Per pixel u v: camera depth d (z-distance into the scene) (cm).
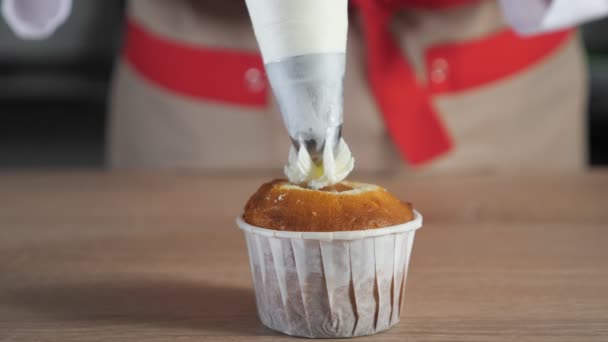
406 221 48
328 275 47
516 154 100
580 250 60
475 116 98
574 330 48
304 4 44
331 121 45
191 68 94
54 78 114
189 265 58
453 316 50
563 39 100
